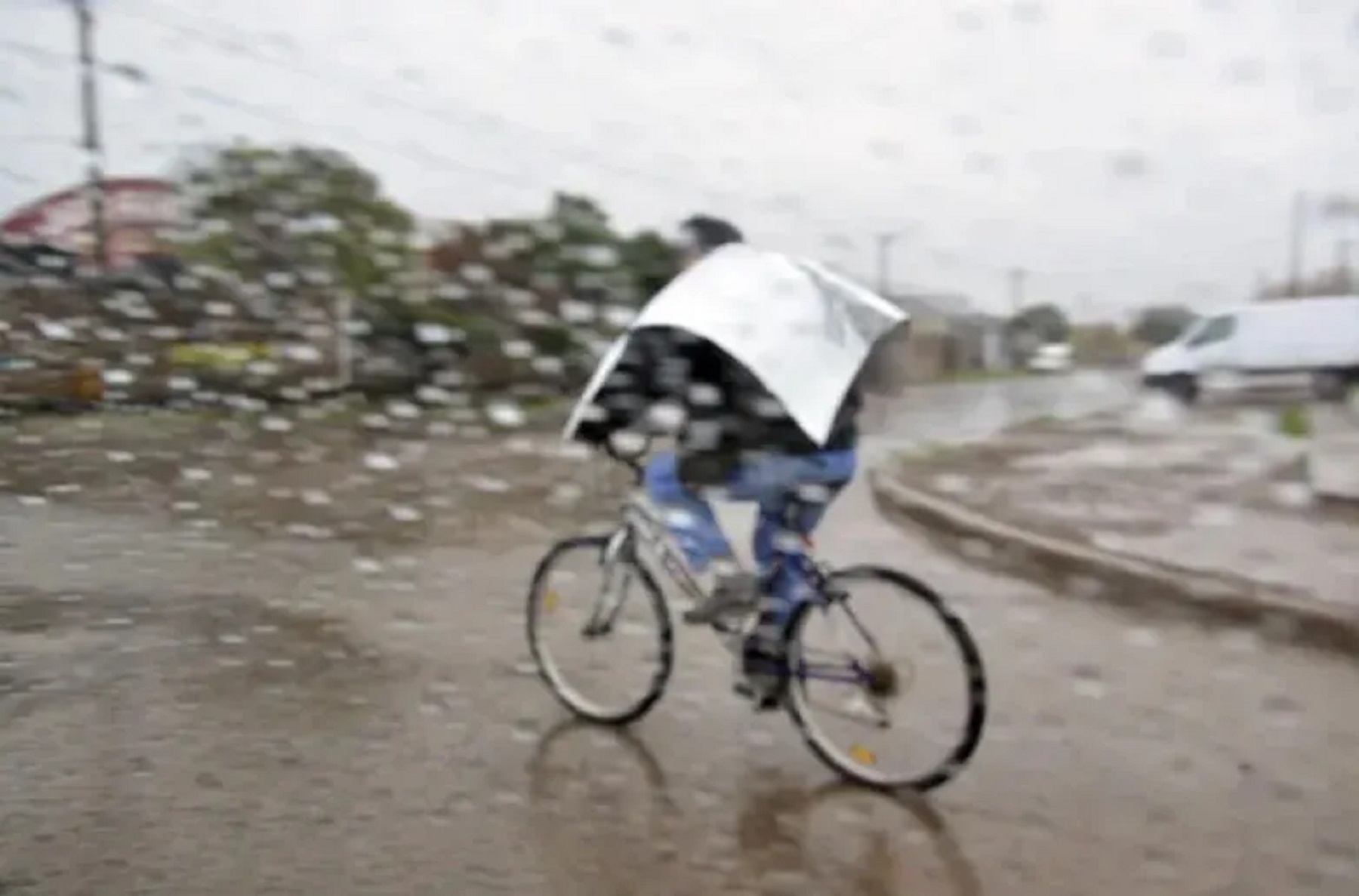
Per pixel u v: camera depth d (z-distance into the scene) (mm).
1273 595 5477
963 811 3500
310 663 4969
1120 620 5617
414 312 18969
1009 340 32562
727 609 3904
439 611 5859
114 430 14250
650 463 3992
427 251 19953
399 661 5008
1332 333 20000
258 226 19609
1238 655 4984
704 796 3637
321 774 3787
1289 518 7555
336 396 18141
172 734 4133
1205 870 3119
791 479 3703
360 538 7777
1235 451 11695
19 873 3123
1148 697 4461
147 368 16906
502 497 9664
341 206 19766
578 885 3078
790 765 3879
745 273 3707
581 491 9945
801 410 3471
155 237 19562
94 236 18594
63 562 6871
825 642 3793
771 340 3561
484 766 3867
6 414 15289
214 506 8961
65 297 17547
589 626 4328
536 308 19016
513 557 7215
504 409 15883
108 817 3457
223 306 18859
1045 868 3150
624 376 3744
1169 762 3832
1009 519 7898
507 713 4379
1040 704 4410
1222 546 6668
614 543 4250
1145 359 22484
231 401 17141
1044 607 5914
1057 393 25469
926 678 3590
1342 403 19438
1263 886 3033
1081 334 31844
